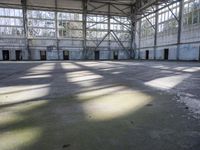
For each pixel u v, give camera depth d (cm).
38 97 315
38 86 417
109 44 2397
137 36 2453
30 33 2114
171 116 222
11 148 149
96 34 2333
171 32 1839
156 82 470
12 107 259
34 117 220
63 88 392
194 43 1550
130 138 167
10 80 510
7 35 2047
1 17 1995
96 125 196
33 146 152
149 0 1909
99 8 2277
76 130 183
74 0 2169
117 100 296
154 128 188
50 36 2191
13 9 2016
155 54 2123
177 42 1750
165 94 336
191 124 197
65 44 2252
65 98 309
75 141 161
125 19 2406
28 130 183
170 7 1830
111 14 2338
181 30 1697
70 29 2236
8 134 175
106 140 163
